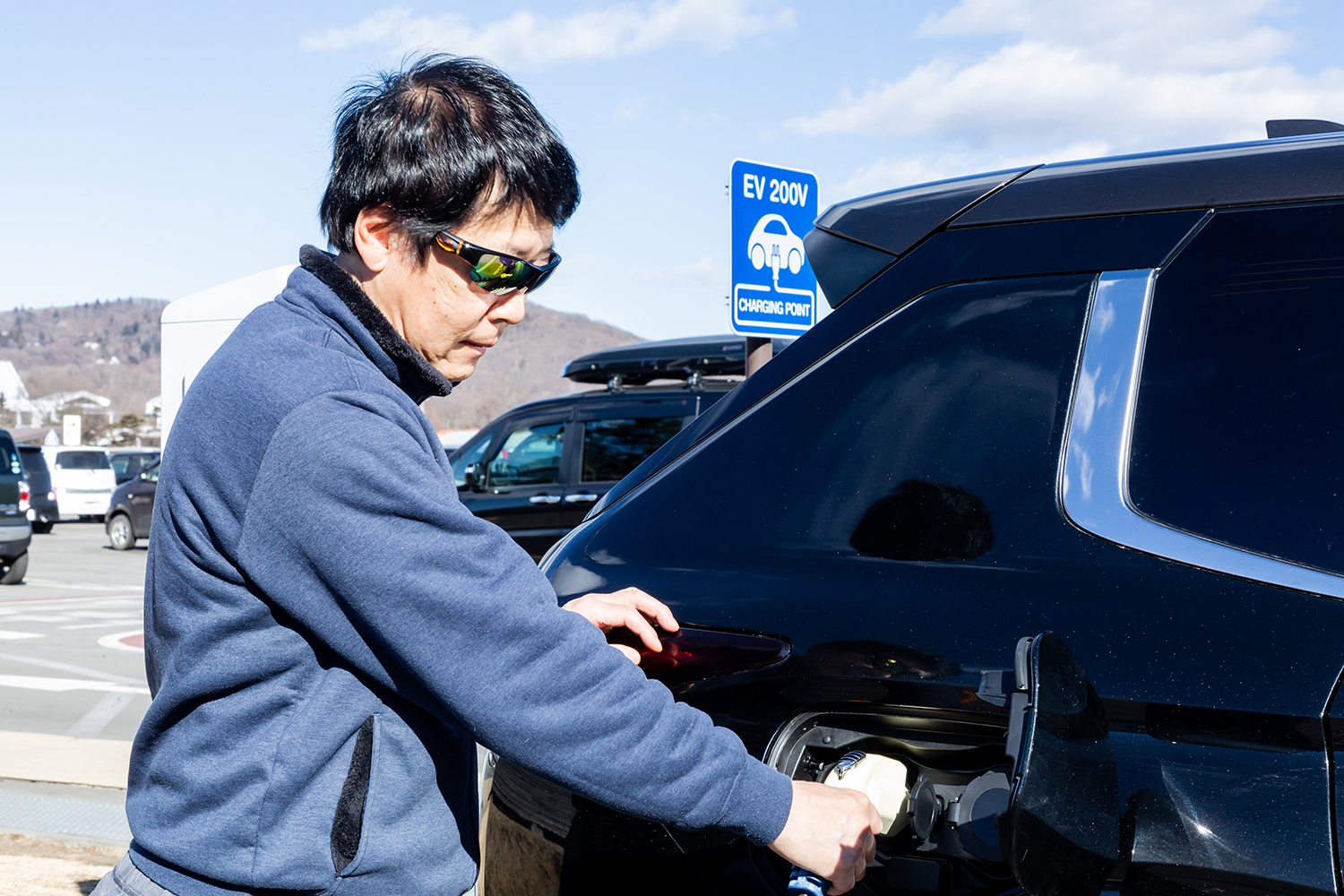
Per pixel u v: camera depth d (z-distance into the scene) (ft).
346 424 3.33
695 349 25.20
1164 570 4.15
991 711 4.06
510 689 3.33
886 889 4.27
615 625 4.65
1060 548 4.32
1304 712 3.75
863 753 4.31
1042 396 4.63
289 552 3.31
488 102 3.64
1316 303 4.45
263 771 3.40
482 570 3.37
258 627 3.41
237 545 3.34
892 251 5.28
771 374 5.32
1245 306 4.54
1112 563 4.23
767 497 4.97
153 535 3.63
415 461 3.41
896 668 4.27
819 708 4.39
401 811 3.50
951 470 4.64
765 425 5.16
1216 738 3.83
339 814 3.43
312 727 3.41
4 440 43.37
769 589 4.67
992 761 4.32
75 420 149.48
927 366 4.91
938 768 4.40
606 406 25.68
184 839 3.43
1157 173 4.92
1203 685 3.89
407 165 3.54
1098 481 4.40
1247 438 4.33
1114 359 4.58
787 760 4.39
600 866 4.65
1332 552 4.04
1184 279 4.66
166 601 3.53
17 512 43.52
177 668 3.47
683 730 3.53
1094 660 4.04
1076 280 4.80
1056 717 3.50
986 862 4.16
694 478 5.21
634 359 25.88
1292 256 4.55
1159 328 4.60
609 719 3.42
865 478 4.80
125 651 28.02
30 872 12.62
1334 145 4.73
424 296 3.67
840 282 5.44
